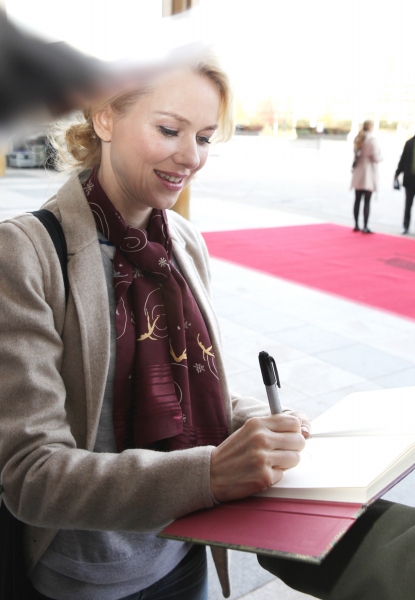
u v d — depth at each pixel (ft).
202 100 2.59
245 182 56.65
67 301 3.05
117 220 3.22
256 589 7.15
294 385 12.85
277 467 2.49
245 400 3.95
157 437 3.18
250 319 17.38
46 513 2.63
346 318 17.71
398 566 2.12
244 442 2.49
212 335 3.64
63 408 2.86
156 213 3.51
